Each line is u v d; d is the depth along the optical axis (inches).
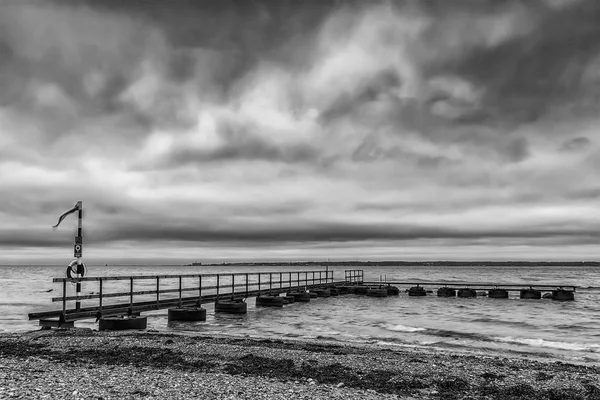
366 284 2496.3
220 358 543.2
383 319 1241.4
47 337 682.2
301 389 401.1
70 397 339.3
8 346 591.8
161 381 407.5
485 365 549.3
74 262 800.3
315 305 1619.1
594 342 871.7
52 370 444.1
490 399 405.4
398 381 453.7
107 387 376.2
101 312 834.8
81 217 813.2
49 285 3289.9
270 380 434.0
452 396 409.1
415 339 877.8
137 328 831.7
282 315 1277.1
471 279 4987.7
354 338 876.6
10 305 1594.5
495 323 1187.3
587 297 2218.3
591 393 428.5
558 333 1003.3
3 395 338.3
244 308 1218.6
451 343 832.3
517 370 521.3
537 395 418.9
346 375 469.1
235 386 399.9
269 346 661.9
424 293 2266.2
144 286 3243.1
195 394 365.1
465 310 1563.7
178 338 711.1
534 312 1512.1
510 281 4451.3
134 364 491.5
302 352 603.2
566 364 597.3
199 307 1066.7
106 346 604.1
